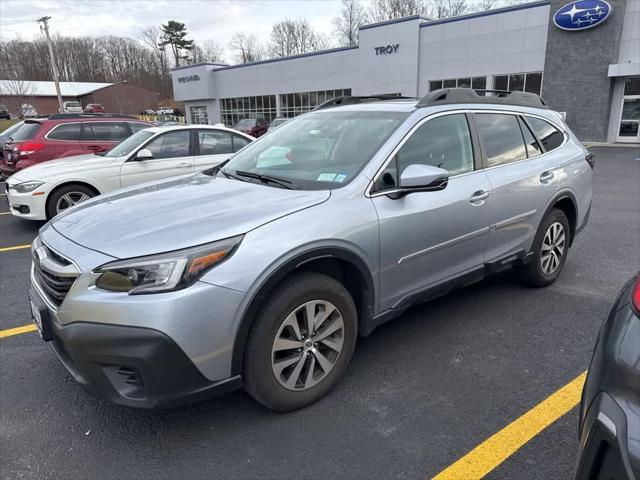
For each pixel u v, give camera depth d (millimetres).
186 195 2998
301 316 2666
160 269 2230
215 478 2293
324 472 2312
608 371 1588
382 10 70625
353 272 2887
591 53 22281
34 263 2795
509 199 3766
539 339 3582
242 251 2365
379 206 2908
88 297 2250
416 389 2967
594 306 4156
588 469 1542
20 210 7031
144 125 10234
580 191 4578
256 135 28859
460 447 2469
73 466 2391
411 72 28062
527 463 2355
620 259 5488
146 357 2184
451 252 3391
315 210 2672
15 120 54031
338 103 4203
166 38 93562
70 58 89625
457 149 3512
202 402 2881
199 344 2268
